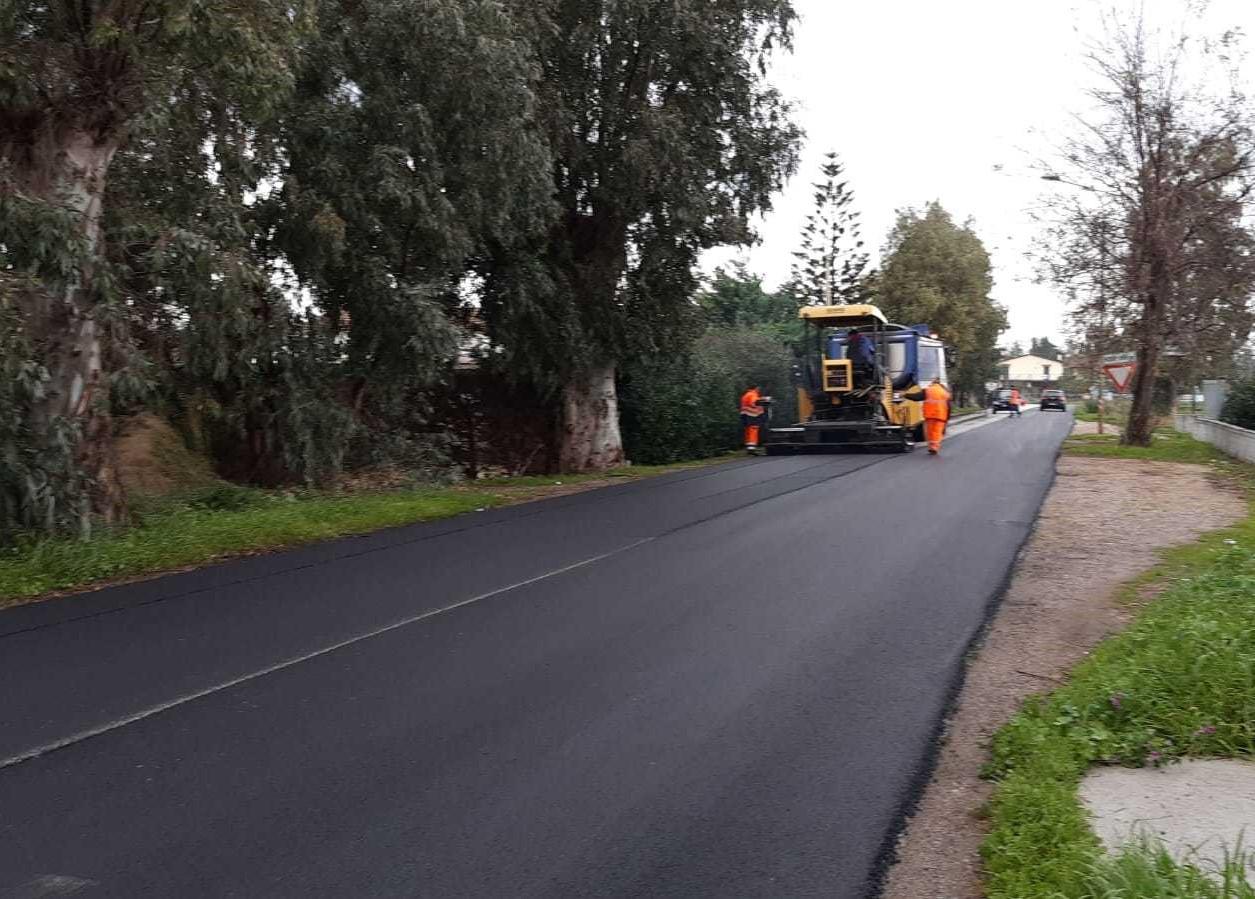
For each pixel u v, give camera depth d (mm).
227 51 12406
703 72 23234
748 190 24734
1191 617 7801
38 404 12516
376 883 4457
